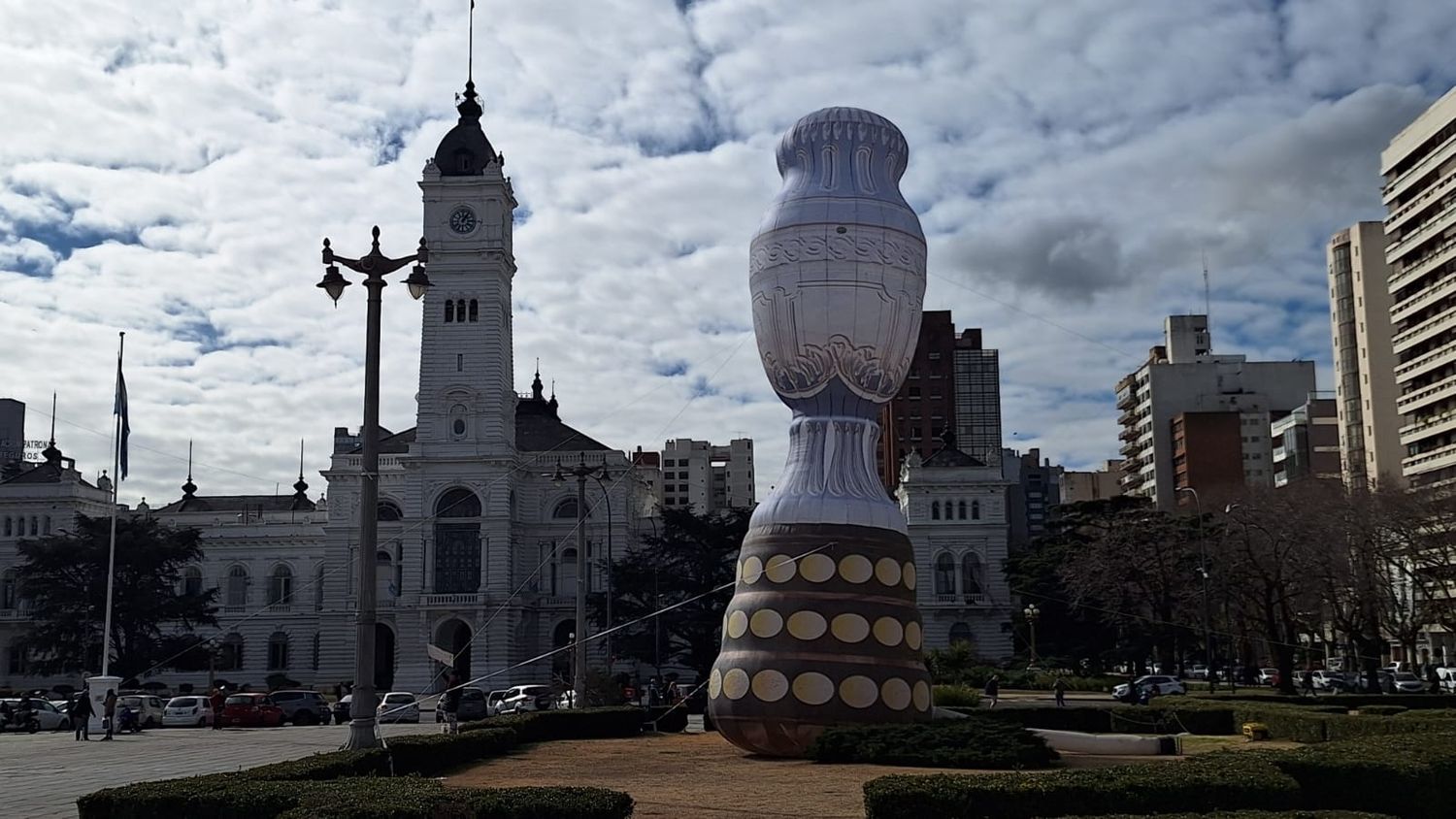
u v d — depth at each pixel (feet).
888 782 78.07
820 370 138.62
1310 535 280.31
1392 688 299.99
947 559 448.24
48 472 458.09
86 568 376.48
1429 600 284.61
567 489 439.63
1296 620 333.01
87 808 75.61
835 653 130.41
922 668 136.26
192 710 256.11
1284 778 77.82
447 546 418.10
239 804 73.82
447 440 418.72
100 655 373.20
